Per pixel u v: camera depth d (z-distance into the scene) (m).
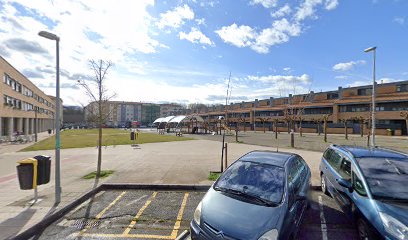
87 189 6.96
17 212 5.26
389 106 39.28
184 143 22.70
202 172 9.15
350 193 4.52
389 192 3.93
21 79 36.34
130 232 4.63
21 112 37.06
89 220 5.16
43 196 6.33
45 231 4.67
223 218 3.66
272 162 4.88
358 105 42.88
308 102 52.91
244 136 36.19
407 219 3.32
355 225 4.32
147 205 6.04
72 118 111.19
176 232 4.64
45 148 18.42
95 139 28.91
